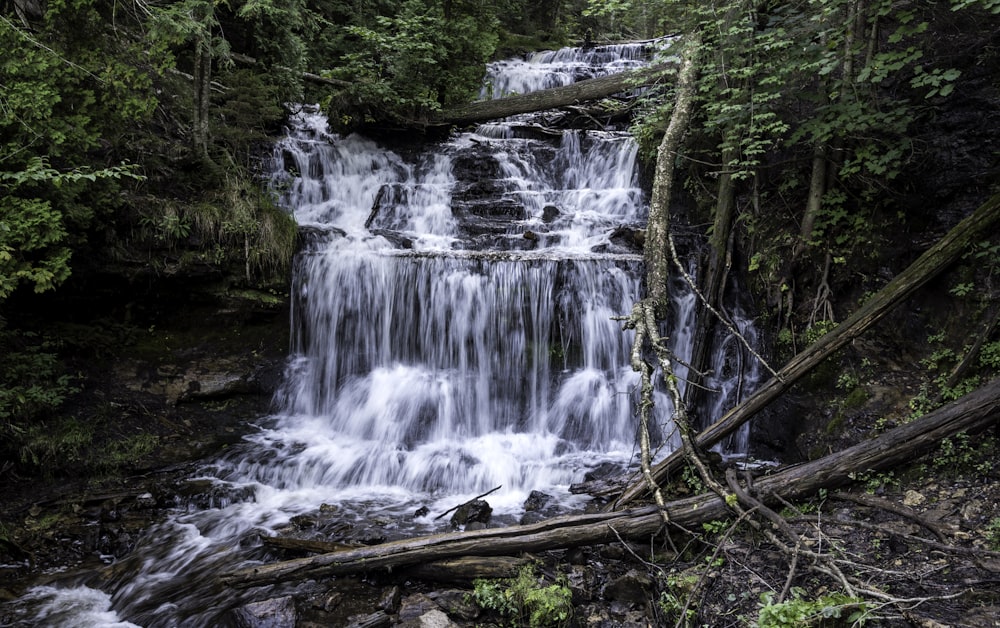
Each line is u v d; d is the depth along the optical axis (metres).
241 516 6.01
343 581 4.82
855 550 4.32
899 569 4.06
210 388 7.80
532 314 7.90
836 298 6.63
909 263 6.26
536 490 6.34
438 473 6.79
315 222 9.84
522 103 11.77
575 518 4.87
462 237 9.45
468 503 5.84
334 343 8.35
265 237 8.14
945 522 4.39
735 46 7.30
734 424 5.77
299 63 10.66
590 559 4.79
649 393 5.32
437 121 11.43
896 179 6.44
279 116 10.15
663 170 7.51
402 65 10.60
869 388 5.96
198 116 8.34
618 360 7.79
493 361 7.95
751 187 7.68
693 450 5.26
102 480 6.56
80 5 6.41
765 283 7.13
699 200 8.52
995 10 4.96
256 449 7.30
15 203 5.62
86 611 4.73
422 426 7.70
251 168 9.74
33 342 7.08
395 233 9.38
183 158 8.20
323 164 10.73
